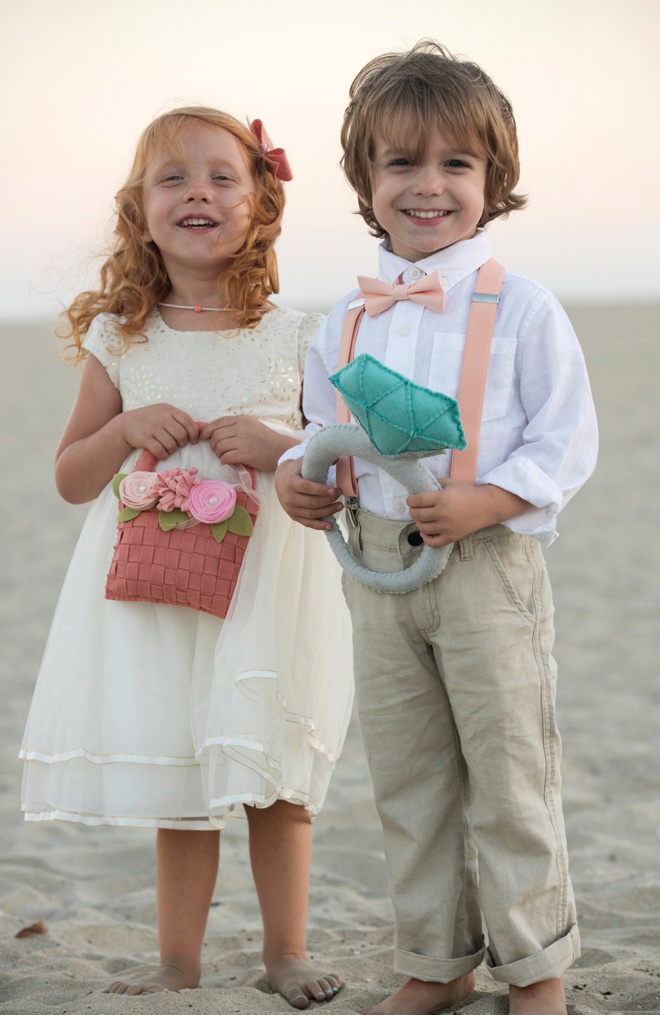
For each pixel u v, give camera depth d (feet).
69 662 9.01
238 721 8.31
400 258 8.11
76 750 8.73
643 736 16.42
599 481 38.09
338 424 7.59
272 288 9.98
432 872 7.97
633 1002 8.10
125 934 10.53
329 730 9.30
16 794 14.90
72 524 33.40
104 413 9.66
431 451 6.97
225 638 8.60
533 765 7.61
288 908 9.09
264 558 8.85
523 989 7.59
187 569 8.70
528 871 7.55
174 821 8.63
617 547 29.55
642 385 59.88
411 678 7.84
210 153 9.41
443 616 7.55
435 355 7.66
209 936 10.46
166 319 9.73
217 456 9.18
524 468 7.29
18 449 46.62
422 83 7.68
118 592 8.84
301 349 9.57
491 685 7.48
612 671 19.76
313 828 13.56
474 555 7.52
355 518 7.98
